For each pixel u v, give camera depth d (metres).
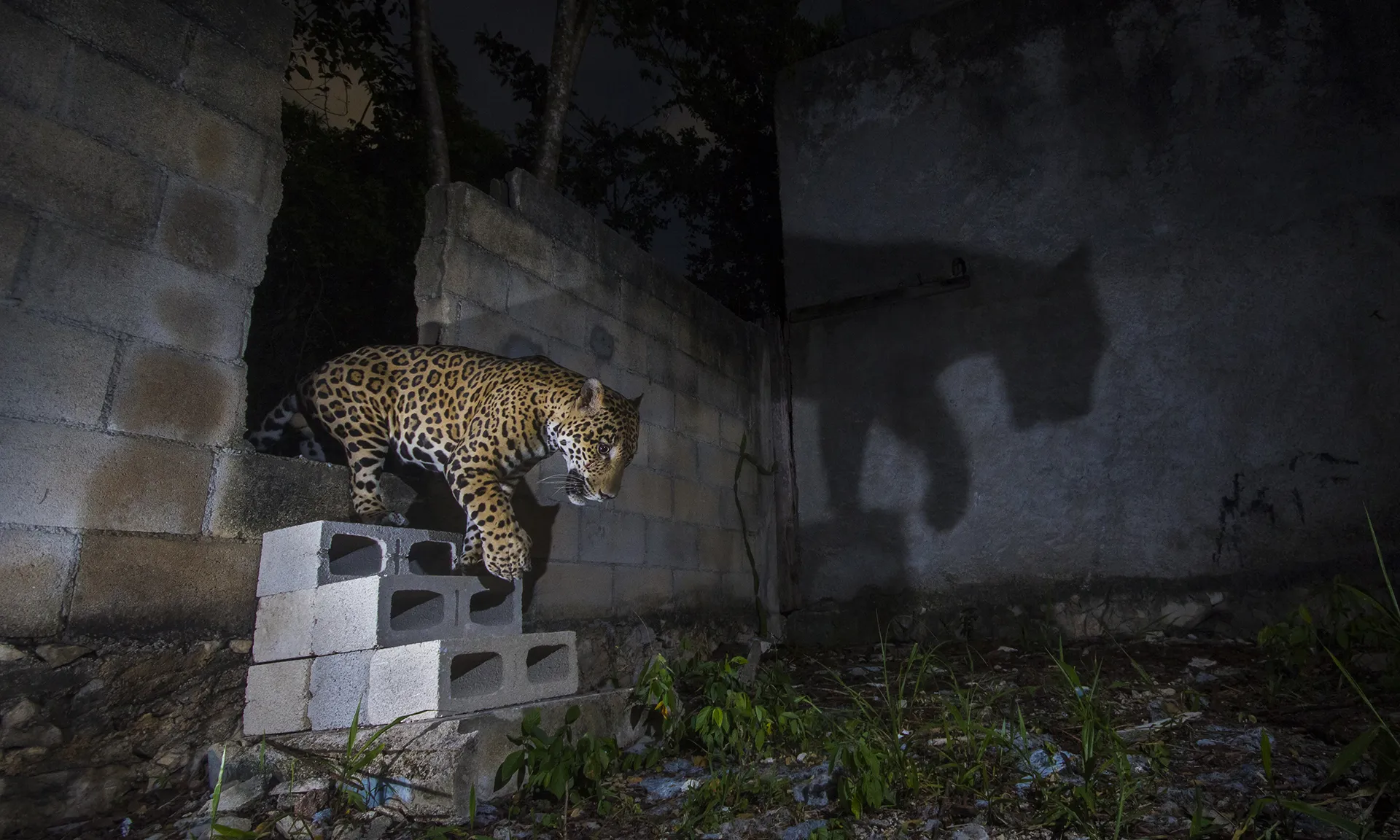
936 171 7.12
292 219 8.71
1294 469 5.73
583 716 3.40
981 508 6.53
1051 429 6.42
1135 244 6.40
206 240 3.48
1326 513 5.60
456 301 4.37
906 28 7.39
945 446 6.73
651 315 6.07
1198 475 5.97
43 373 2.93
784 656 6.25
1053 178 6.73
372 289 9.70
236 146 3.63
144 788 3.02
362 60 8.81
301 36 8.53
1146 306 6.29
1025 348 6.61
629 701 3.72
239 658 3.40
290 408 4.15
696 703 4.12
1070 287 6.55
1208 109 6.34
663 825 2.80
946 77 7.20
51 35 3.04
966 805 2.81
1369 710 3.64
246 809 2.87
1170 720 3.70
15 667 2.78
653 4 9.48
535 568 4.70
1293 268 5.93
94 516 3.01
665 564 5.89
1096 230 6.53
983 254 6.86
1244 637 5.60
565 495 4.97
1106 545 6.12
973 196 6.96
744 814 2.86
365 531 3.36
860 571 6.85
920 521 6.71
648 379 5.95
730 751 3.51
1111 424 6.26
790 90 7.78
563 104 7.62
